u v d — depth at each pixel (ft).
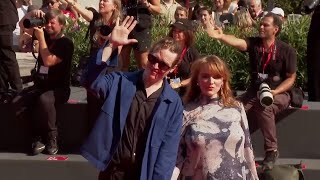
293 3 48.93
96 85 14.96
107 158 14.82
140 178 14.73
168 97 15.03
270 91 21.26
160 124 14.90
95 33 22.97
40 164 22.48
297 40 28.22
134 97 15.12
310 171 21.65
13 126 23.75
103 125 14.84
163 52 14.98
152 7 27.73
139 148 15.05
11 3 24.38
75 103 23.34
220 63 15.83
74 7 25.17
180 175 15.84
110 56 14.92
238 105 16.01
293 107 22.91
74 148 23.47
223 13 33.68
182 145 15.81
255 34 29.48
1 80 24.34
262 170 20.54
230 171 15.44
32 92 23.04
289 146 23.15
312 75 24.40
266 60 21.98
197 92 16.19
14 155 22.99
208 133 15.52
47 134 22.91
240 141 15.56
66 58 22.82
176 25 22.15
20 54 32.17
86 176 22.39
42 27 22.33
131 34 23.52
